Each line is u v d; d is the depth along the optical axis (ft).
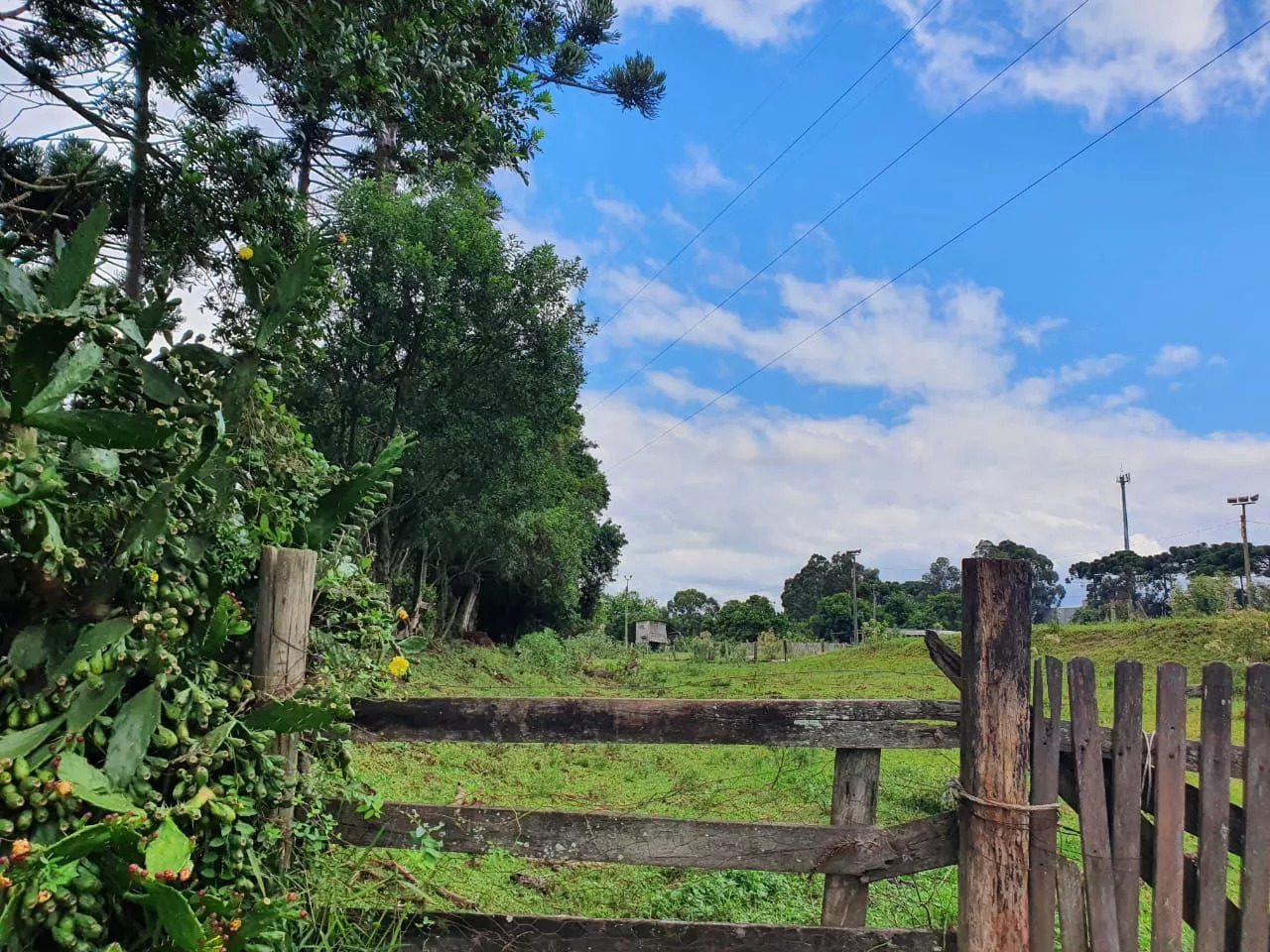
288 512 9.64
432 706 9.92
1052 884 9.30
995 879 9.16
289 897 8.32
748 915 13.47
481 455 46.24
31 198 26.81
